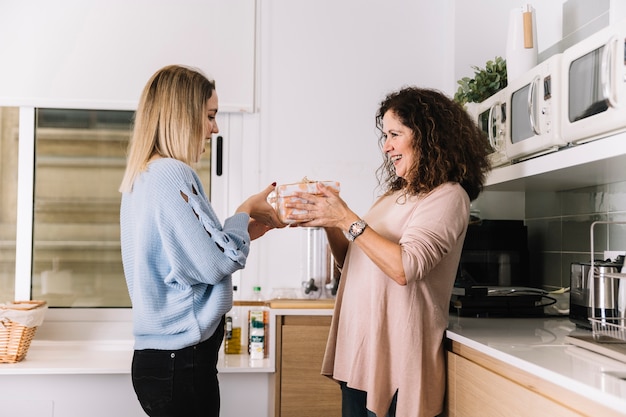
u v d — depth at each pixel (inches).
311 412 93.7
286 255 108.9
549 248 95.7
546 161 68.6
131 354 104.0
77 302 109.7
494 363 55.6
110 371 93.0
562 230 92.4
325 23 111.7
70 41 107.2
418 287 62.3
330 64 111.4
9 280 109.0
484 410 56.2
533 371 47.9
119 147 110.6
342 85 111.3
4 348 95.2
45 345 108.0
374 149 111.2
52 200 109.7
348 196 110.5
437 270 63.8
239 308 108.5
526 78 72.3
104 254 110.1
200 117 69.4
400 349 61.7
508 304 80.9
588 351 53.5
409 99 64.9
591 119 58.7
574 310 72.5
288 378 94.0
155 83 69.2
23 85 106.4
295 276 108.7
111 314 109.4
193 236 62.6
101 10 107.7
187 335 64.7
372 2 112.3
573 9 88.7
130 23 108.0
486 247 95.7
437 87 112.1
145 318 64.6
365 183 110.6
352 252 67.7
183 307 64.7
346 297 67.0
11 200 109.3
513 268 95.9
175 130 67.9
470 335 63.5
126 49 107.9
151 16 108.3
